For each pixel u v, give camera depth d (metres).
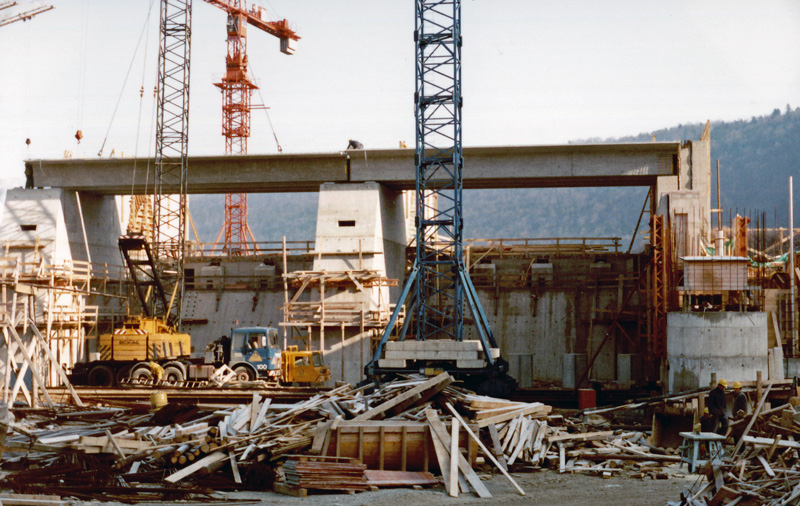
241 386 52.53
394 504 24.91
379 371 49.84
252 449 28.36
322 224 63.50
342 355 61.81
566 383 58.16
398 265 68.69
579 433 34.94
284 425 30.77
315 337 62.66
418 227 55.84
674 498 25.89
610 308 64.88
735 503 21.23
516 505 25.19
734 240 56.09
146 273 65.81
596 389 51.94
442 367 50.03
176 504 24.23
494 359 50.88
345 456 29.03
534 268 67.25
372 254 62.44
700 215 55.03
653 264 53.84
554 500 25.86
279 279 70.19
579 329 65.12
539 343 65.44
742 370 46.16
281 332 67.19
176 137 68.50
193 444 29.09
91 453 28.00
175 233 87.12
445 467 28.27
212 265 73.56
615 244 67.69
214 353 58.50
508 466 31.27
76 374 57.38
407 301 68.81
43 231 66.12
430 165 59.84
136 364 56.62
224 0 107.25
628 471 31.03
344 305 62.22
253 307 69.50
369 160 63.59
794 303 48.59
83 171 67.62
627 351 63.81
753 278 54.31
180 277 69.62
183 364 57.22
